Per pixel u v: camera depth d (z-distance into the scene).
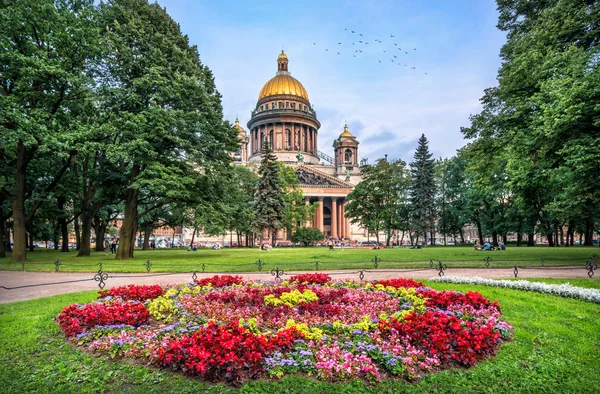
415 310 11.16
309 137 126.06
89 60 30.23
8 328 10.02
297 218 78.88
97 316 9.60
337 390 6.61
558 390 6.78
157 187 29.23
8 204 39.59
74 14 28.39
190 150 32.34
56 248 64.19
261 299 11.92
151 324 9.96
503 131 27.61
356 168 121.25
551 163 24.03
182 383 6.85
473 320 10.07
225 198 37.62
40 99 28.30
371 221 64.00
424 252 38.38
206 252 47.25
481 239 67.19
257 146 123.75
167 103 33.50
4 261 29.34
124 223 33.41
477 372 7.27
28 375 7.41
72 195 42.41
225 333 7.58
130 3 33.25
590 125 20.06
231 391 6.58
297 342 8.05
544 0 27.81
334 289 14.13
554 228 55.56
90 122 30.31
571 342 8.98
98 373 7.36
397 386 6.79
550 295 13.98
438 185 74.94
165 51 32.97
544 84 21.41
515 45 27.20
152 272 21.75
